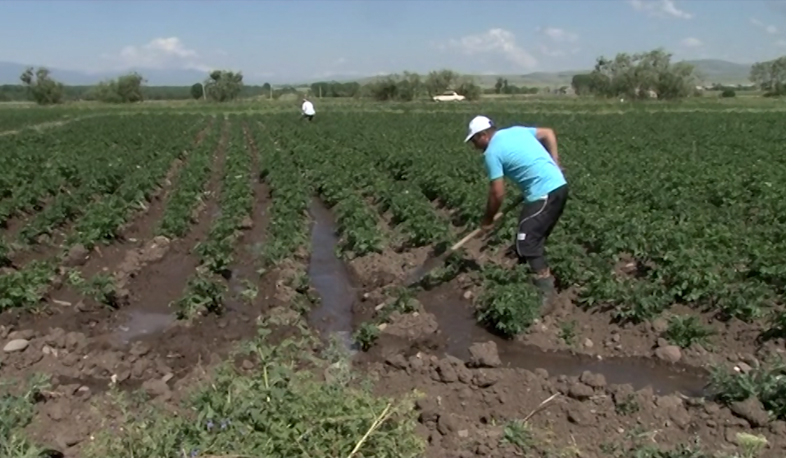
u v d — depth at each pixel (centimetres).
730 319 880
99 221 1270
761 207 1372
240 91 8144
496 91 10575
